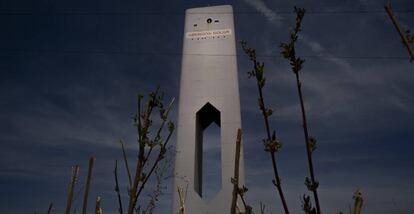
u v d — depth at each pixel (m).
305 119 2.36
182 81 24.30
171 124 2.96
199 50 25.19
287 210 2.12
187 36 25.95
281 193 2.20
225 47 25.08
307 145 2.27
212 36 25.61
